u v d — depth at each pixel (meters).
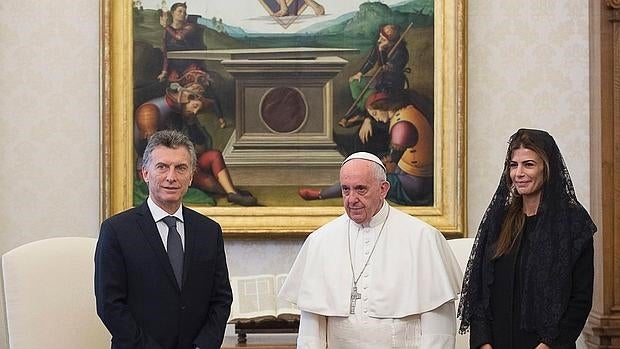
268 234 6.46
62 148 6.53
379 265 4.71
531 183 4.46
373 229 4.79
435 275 4.66
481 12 6.64
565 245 4.40
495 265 4.54
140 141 6.49
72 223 6.54
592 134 6.58
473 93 6.64
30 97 6.52
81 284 5.56
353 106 6.57
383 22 6.57
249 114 6.55
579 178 6.67
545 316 4.37
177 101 6.52
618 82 6.39
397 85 6.57
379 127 6.57
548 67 6.66
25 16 6.52
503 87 6.65
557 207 4.45
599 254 6.43
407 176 6.55
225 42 6.55
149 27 6.50
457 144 6.50
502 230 4.57
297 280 4.93
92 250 5.67
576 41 6.66
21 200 6.52
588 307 4.41
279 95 6.57
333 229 4.89
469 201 6.63
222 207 6.52
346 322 4.67
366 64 6.57
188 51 6.53
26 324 5.35
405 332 4.64
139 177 6.48
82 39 6.54
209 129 6.55
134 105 6.49
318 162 6.56
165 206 4.75
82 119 6.54
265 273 6.57
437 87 6.55
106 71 6.42
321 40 6.56
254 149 6.55
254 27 6.55
